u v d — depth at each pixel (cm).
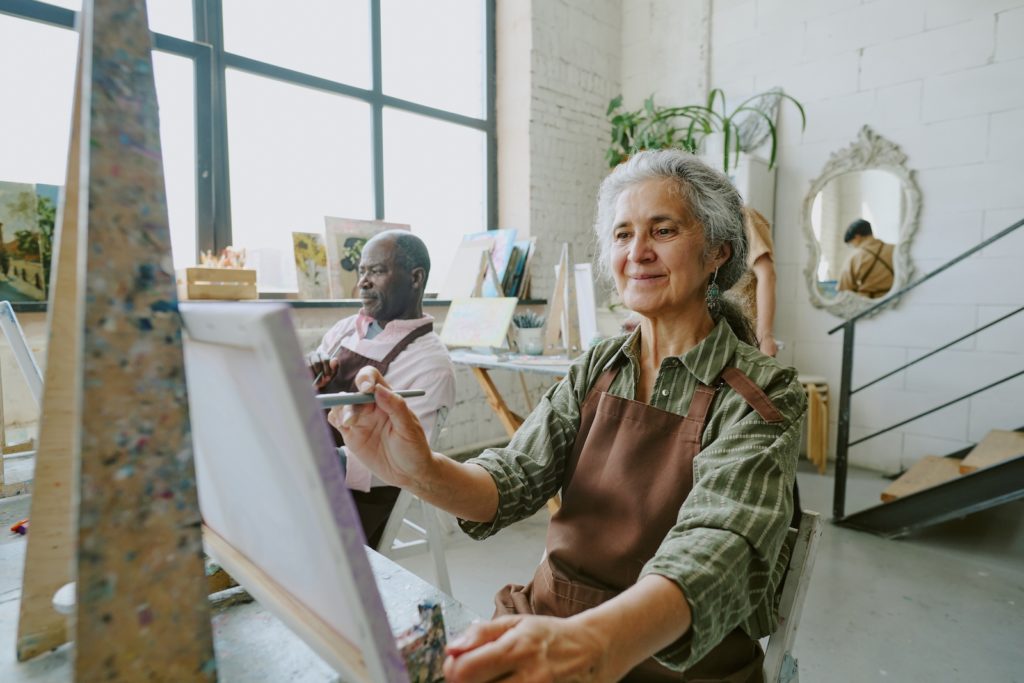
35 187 195
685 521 61
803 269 346
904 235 309
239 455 36
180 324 34
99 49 31
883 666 160
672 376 81
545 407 95
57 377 50
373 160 308
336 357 156
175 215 242
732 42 364
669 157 82
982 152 286
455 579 210
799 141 342
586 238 400
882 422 325
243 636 56
